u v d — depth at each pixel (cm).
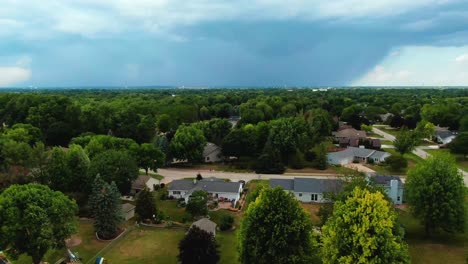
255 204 3347
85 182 5969
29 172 5775
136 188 6688
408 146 9238
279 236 3105
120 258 4225
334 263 2855
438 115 14550
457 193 4519
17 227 3625
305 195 6450
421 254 4294
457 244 4569
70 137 10644
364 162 9250
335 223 2936
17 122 11512
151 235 4916
